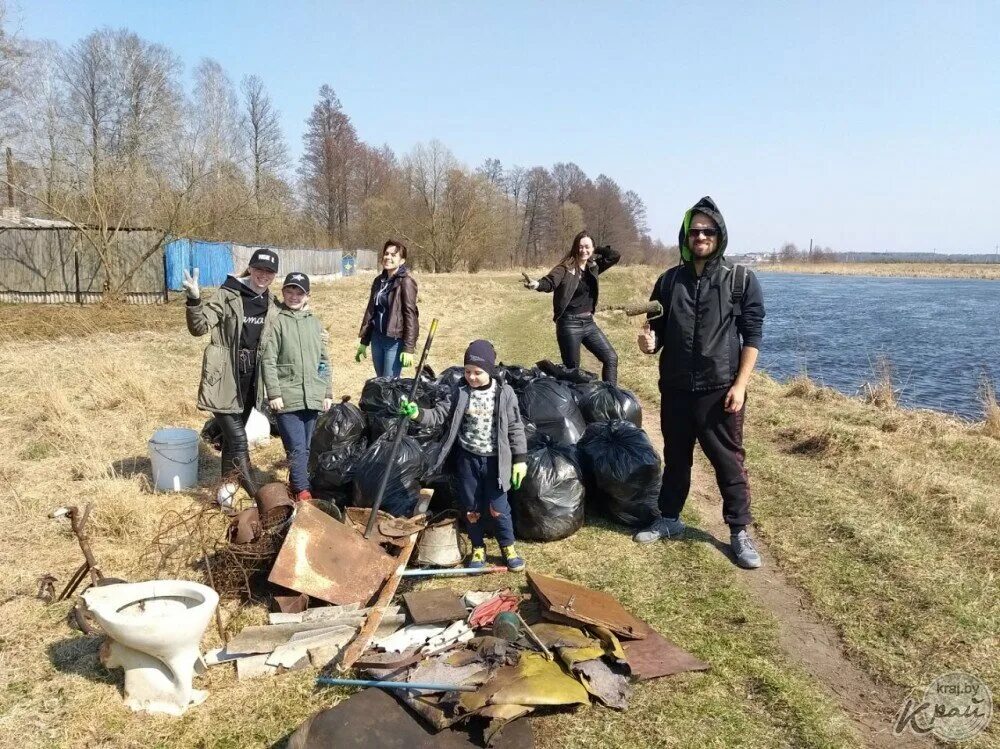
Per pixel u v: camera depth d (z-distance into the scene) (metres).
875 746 2.93
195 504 5.17
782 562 4.59
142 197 19.81
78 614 3.48
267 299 5.04
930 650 3.57
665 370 4.63
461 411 4.28
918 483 5.69
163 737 2.90
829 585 4.26
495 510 4.30
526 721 2.88
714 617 3.90
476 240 51.72
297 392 4.91
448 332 16.70
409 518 4.54
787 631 3.80
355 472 4.98
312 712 3.04
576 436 6.04
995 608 3.93
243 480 5.09
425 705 2.86
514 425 4.25
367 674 3.17
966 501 5.32
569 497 4.84
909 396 13.14
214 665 3.36
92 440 6.47
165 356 11.12
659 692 3.21
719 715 3.07
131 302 18.58
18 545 4.52
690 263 4.49
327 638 3.39
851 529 4.96
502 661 3.13
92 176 18.34
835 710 3.12
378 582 3.80
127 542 4.57
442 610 3.54
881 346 19.83
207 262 23.05
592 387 6.60
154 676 3.05
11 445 6.42
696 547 4.76
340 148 62.38
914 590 4.13
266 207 32.25
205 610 3.05
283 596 3.70
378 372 6.75
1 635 3.56
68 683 3.21
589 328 7.29
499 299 27.36
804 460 6.69
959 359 17.55
